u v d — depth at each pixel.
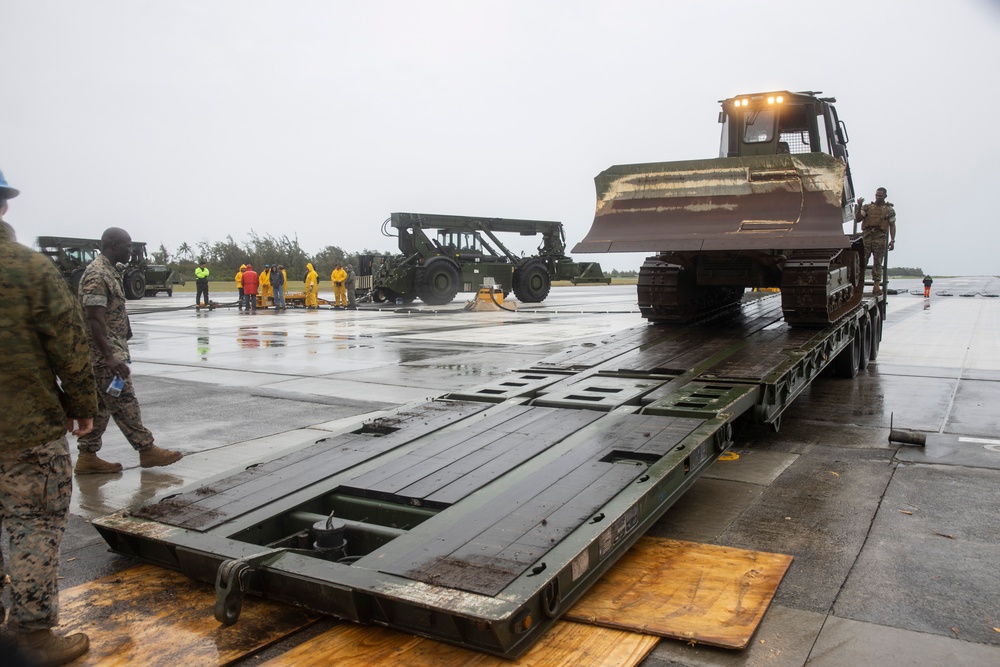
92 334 5.34
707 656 2.97
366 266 28.03
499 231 27.98
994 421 7.11
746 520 4.46
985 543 4.08
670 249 7.36
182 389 9.12
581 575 3.20
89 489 5.28
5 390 2.89
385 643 3.08
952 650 2.98
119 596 3.53
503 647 2.75
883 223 11.25
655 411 4.96
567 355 7.18
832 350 8.06
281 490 3.98
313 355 12.34
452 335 15.60
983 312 21.75
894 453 5.97
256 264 56.62
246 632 3.19
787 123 8.95
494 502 3.64
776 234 7.00
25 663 2.86
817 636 3.10
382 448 4.58
